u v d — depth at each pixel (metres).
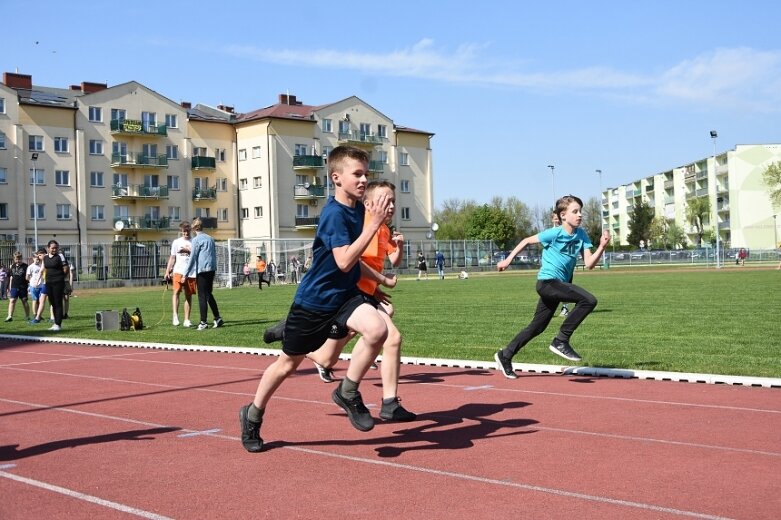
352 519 4.20
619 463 5.25
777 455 5.39
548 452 5.59
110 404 7.98
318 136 70.31
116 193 62.41
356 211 5.58
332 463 5.41
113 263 49.34
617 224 142.88
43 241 58.53
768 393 7.83
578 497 4.51
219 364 11.12
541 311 8.93
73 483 5.03
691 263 77.75
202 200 66.62
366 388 8.64
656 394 7.88
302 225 68.75
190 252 17.05
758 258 75.75
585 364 9.77
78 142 60.16
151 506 4.51
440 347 12.02
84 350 13.49
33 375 10.34
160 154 64.62
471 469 5.18
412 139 77.50
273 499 4.59
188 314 17.02
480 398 7.89
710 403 7.34
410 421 6.23
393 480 4.95
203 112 71.62
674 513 4.20
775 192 88.50
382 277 6.42
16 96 57.22
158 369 10.69
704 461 5.27
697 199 104.94
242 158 69.12
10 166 56.97
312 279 5.41
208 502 4.56
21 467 5.46
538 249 81.81
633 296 24.03
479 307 21.20
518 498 4.51
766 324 14.54
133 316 16.66
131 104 63.03
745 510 4.23
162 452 5.84
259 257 42.09
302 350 5.54
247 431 5.75
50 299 17.16
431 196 78.75
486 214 93.38
